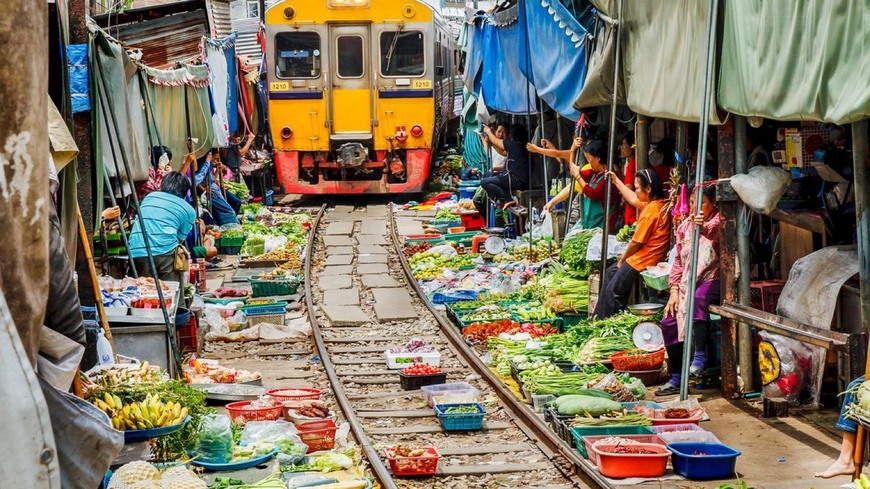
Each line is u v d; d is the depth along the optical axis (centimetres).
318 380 1117
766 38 789
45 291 286
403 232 2186
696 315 965
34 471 253
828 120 692
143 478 601
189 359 1123
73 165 814
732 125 929
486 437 906
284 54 2509
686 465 754
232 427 804
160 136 1494
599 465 770
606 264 1202
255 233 2008
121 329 962
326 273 1783
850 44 658
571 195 1479
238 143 2527
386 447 829
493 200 1975
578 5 1423
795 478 740
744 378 954
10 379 250
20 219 278
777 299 970
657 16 1059
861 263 753
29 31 278
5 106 274
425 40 2514
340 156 2486
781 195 895
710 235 972
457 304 1407
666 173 1242
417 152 2552
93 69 978
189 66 1666
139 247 1209
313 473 727
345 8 2489
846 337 748
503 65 1814
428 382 1080
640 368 1038
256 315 1384
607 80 1216
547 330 1229
